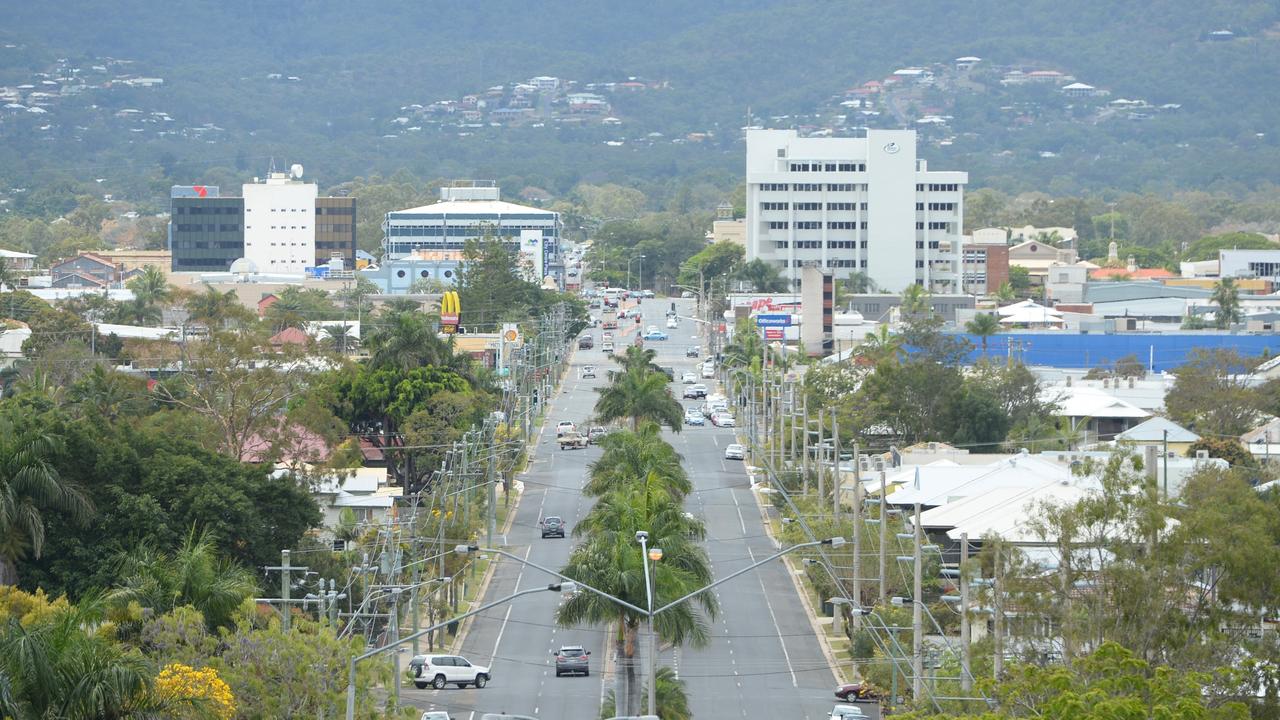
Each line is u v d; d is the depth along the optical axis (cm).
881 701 12375
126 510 13575
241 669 9850
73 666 8200
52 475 13075
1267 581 10144
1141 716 7944
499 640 14850
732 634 15000
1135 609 10131
